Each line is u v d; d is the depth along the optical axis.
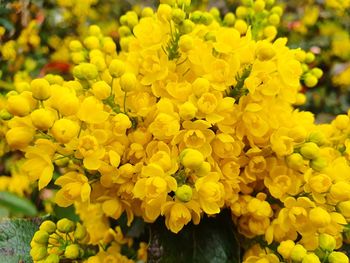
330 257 0.10
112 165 0.10
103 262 0.11
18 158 0.19
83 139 0.09
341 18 0.25
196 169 0.09
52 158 0.10
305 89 0.23
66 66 0.20
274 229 0.10
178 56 0.10
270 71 0.10
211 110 0.10
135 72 0.10
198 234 0.11
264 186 0.11
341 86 0.25
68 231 0.11
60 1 0.21
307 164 0.10
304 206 0.10
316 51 0.23
